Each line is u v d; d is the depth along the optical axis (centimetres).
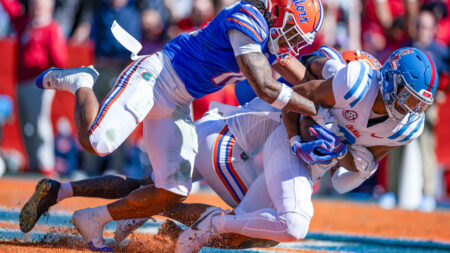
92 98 1188
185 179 1220
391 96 1116
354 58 1319
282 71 1294
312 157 1163
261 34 1162
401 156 2700
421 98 1106
